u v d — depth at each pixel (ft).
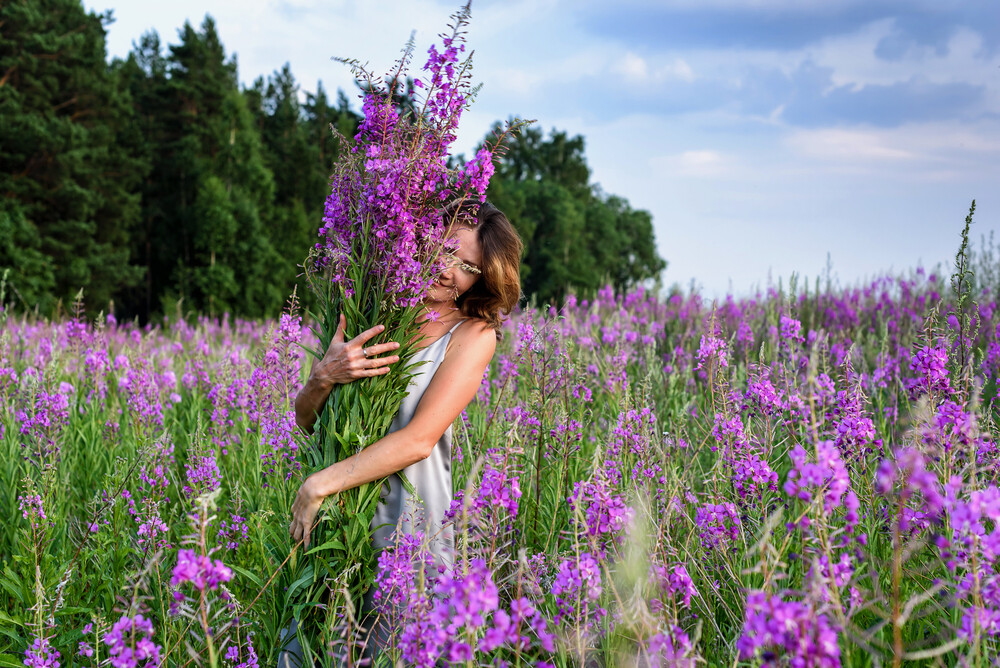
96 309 121.19
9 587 9.02
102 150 129.18
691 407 14.53
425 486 8.53
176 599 7.06
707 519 8.53
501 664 5.80
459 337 8.71
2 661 7.82
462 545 6.25
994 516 5.26
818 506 5.47
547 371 12.53
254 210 153.69
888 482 5.09
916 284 29.45
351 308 8.20
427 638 5.97
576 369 14.56
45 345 19.99
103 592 9.68
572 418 12.53
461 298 9.07
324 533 7.86
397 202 7.85
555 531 10.37
